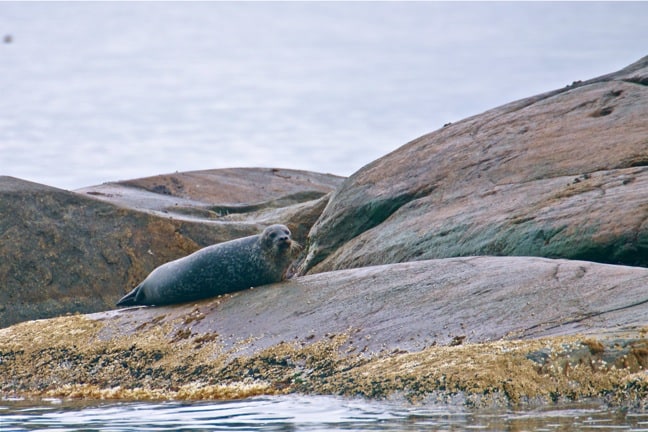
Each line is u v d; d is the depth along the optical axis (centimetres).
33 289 6372
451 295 3856
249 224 7350
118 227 6769
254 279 4569
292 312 4084
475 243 5106
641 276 3647
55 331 4556
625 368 3070
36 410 3572
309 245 6444
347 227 6153
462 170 5831
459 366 3197
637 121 5519
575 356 3120
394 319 3788
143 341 4266
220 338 4075
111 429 2986
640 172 5028
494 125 6134
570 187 5116
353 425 2831
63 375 4200
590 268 3838
